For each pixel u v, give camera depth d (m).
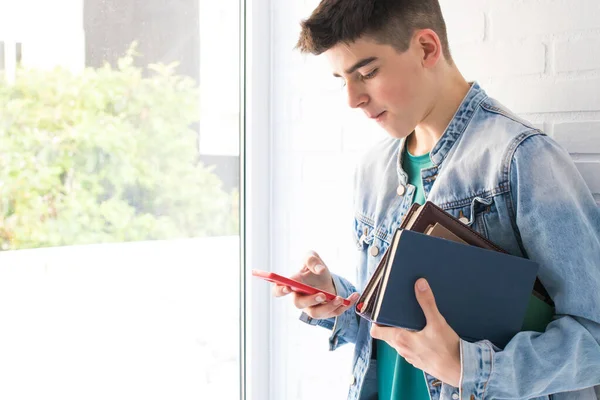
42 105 1.45
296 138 1.75
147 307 1.65
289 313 1.79
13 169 1.41
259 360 1.83
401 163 1.23
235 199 1.82
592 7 1.20
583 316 0.99
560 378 0.99
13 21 1.40
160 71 1.64
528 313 1.05
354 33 1.05
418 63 1.09
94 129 1.54
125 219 1.60
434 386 1.08
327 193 1.69
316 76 1.70
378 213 1.25
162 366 1.68
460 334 0.98
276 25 1.78
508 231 1.06
